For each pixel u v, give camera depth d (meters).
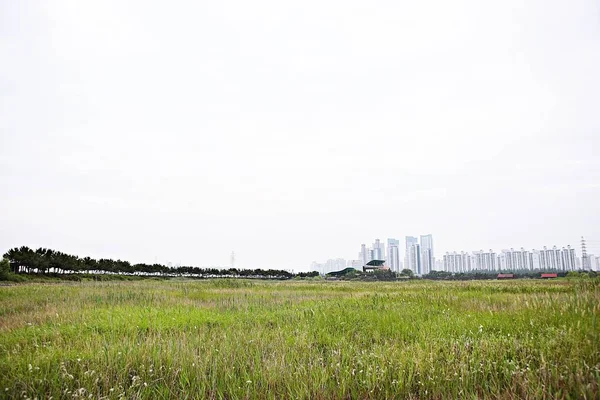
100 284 26.28
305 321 9.41
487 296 13.73
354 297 15.72
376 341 7.27
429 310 10.47
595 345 5.55
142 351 6.24
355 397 4.77
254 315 10.50
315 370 5.41
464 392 4.71
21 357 6.14
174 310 11.27
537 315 8.26
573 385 4.41
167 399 4.82
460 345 6.26
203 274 82.38
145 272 75.38
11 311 11.67
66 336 7.75
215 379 5.22
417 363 5.31
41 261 51.66
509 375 4.97
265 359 6.00
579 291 12.01
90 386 5.04
